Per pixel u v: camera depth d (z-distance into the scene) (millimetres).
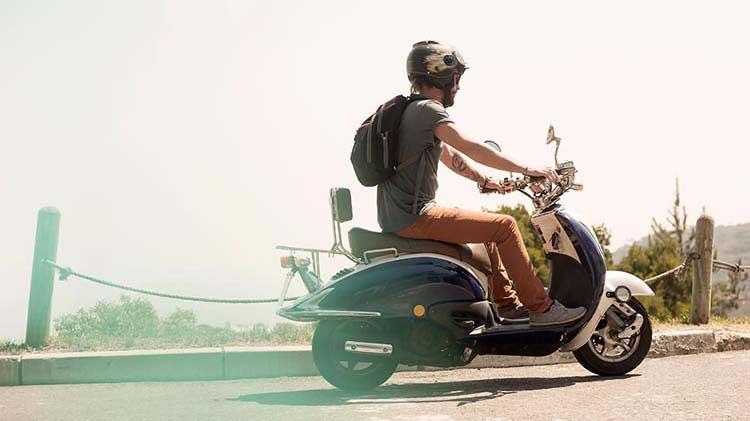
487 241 5898
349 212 5957
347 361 5855
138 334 7816
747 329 8742
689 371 6594
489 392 5832
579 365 7262
